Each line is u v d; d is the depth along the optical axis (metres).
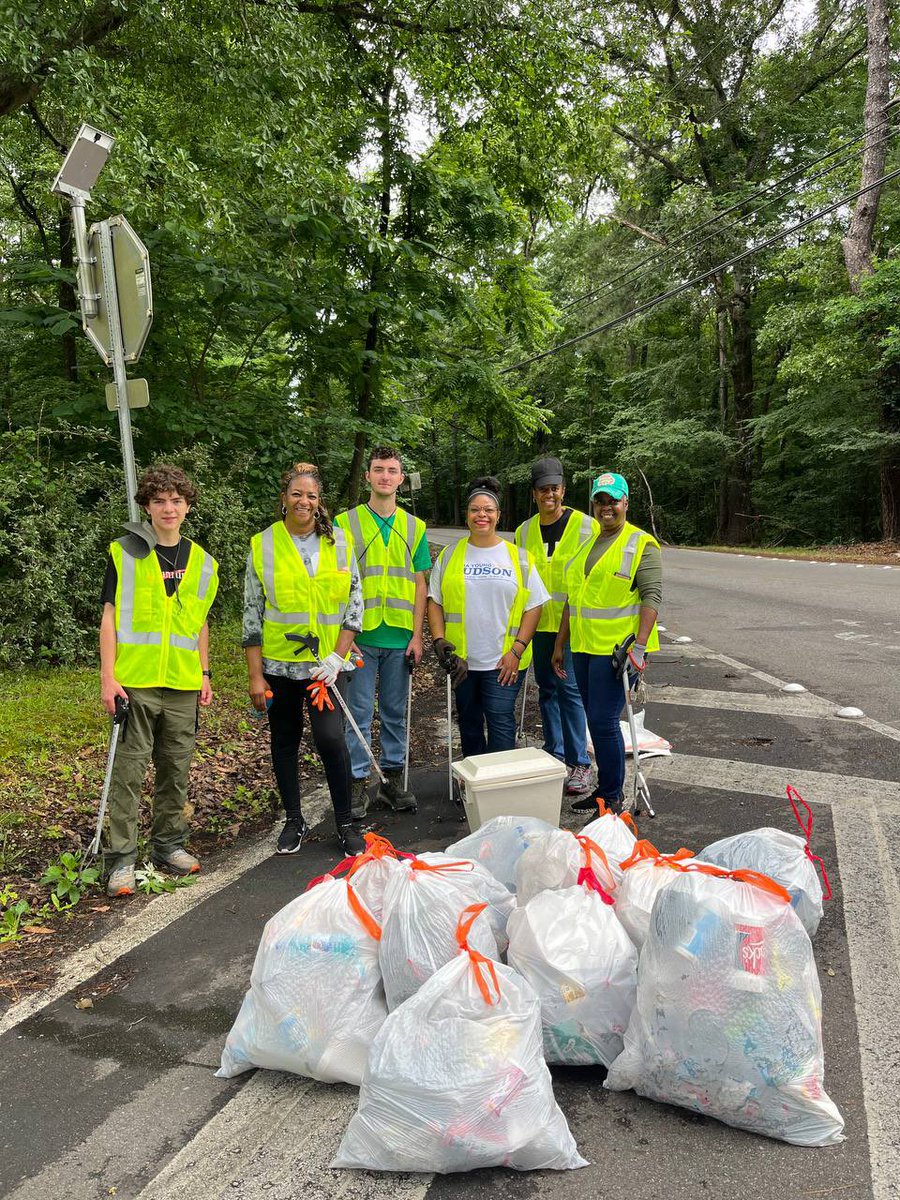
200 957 3.04
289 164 8.23
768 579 15.01
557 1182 1.96
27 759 5.02
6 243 13.71
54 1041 2.57
